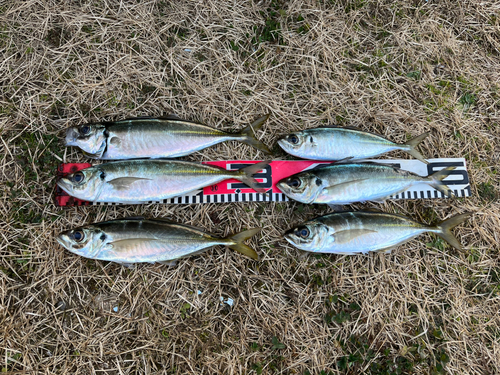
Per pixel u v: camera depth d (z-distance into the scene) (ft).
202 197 1.30
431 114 1.43
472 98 1.46
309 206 1.33
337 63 1.42
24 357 1.18
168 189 1.25
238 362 1.23
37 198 1.26
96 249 1.19
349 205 1.35
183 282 1.26
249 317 1.26
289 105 1.40
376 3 1.48
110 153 1.27
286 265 1.30
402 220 1.27
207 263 1.27
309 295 1.28
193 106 1.35
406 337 1.29
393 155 1.39
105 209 1.28
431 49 1.47
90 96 1.33
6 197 1.24
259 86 1.39
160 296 1.25
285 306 1.27
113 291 1.24
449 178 1.38
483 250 1.36
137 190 1.24
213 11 1.39
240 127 1.36
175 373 1.21
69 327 1.21
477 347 1.30
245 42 1.41
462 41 1.49
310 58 1.42
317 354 1.25
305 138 1.31
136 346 1.22
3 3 1.33
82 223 1.27
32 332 1.20
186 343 1.23
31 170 1.27
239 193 1.31
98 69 1.34
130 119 1.28
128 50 1.36
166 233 1.20
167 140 1.28
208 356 1.23
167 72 1.37
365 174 1.30
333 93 1.40
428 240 1.35
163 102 1.34
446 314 1.31
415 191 1.35
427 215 1.36
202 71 1.37
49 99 1.31
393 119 1.41
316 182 1.28
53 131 1.30
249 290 1.27
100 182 1.23
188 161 1.26
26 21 1.33
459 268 1.34
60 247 1.24
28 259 1.23
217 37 1.39
